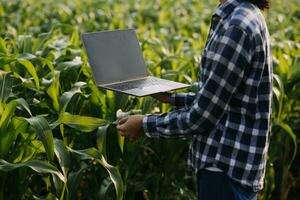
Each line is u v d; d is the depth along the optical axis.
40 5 7.34
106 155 3.29
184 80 4.09
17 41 4.67
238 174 2.41
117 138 3.28
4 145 2.78
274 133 4.22
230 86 2.30
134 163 3.47
